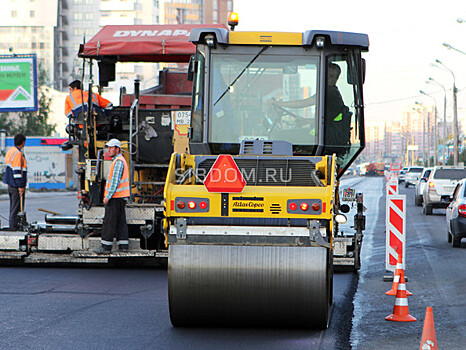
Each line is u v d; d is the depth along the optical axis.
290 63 17.89
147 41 24.98
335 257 23.16
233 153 17.81
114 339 13.95
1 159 109.06
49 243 23.91
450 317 16.61
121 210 23.19
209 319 14.76
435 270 24.56
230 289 14.38
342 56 17.97
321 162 15.54
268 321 14.70
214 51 17.98
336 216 16.62
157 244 24.09
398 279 16.77
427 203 54.34
